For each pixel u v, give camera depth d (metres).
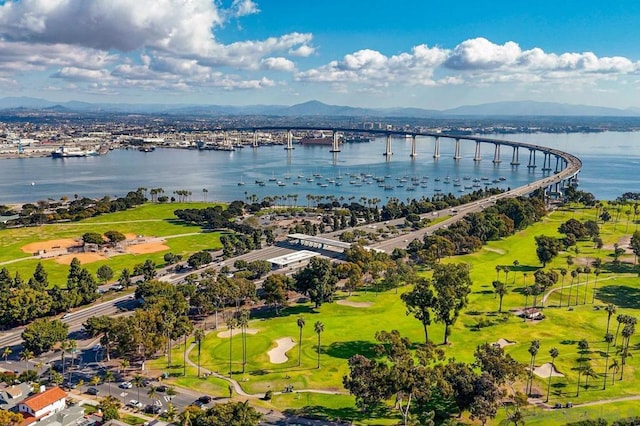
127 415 156.75
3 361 197.25
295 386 177.75
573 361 195.25
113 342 195.38
